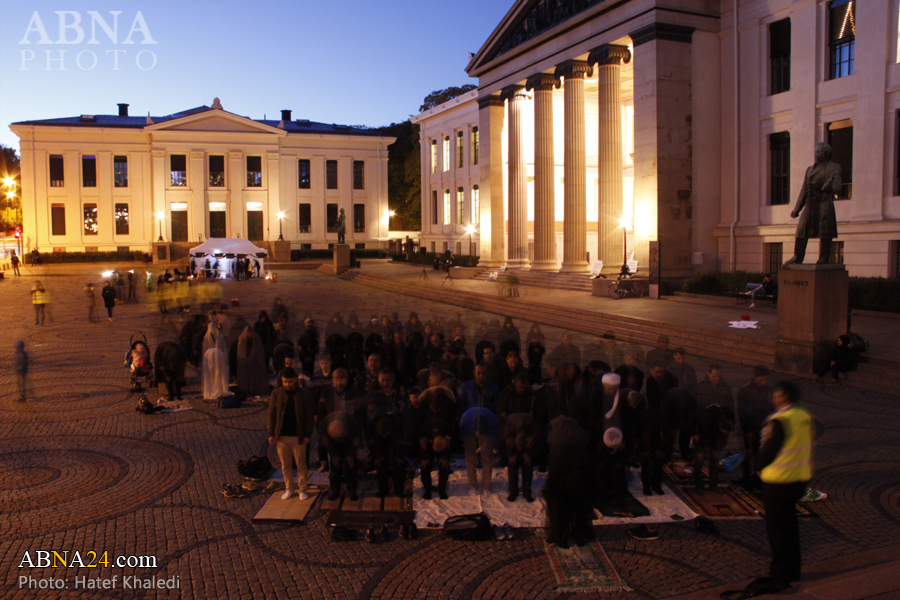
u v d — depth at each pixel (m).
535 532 8.24
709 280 28.58
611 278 32.25
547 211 37.66
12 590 6.96
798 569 6.66
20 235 64.50
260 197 68.38
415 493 9.41
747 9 29.55
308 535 8.23
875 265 25.30
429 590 6.97
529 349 14.69
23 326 26.16
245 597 6.84
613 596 6.79
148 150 66.12
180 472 10.38
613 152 32.56
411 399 9.67
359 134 72.19
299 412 9.07
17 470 10.44
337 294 38.75
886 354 16.14
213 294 31.94
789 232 27.84
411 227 80.81
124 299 34.88
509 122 40.34
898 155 24.70
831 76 26.84
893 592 6.48
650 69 29.69
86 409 14.04
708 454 9.70
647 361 15.98
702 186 30.72
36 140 63.56
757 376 9.50
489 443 9.40
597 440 8.96
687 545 7.87
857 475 9.98
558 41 35.53
